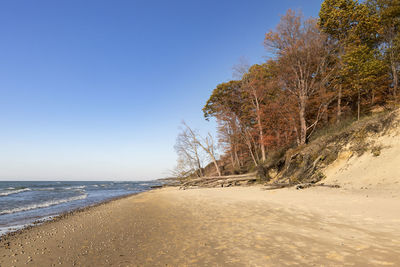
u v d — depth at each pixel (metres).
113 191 41.72
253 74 28.80
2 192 39.41
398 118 13.67
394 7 20.84
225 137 33.25
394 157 11.89
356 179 12.38
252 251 4.82
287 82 23.95
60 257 5.78
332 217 6.84
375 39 23.50
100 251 5.99
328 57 23.67
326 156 16.62
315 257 4.13
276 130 28.11
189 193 20.47
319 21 25.91
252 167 31.38
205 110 35.81
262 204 10.42
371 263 3.64
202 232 6.93
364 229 5.42
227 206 11.14
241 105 32.91
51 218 12.55
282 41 23.08
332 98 23.09
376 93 22.20
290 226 6.44
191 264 4.49
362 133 15.15
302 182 15.58
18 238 8.16
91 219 11.18
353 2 23.73
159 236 6.98
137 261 4.99
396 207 7.00
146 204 15.84
